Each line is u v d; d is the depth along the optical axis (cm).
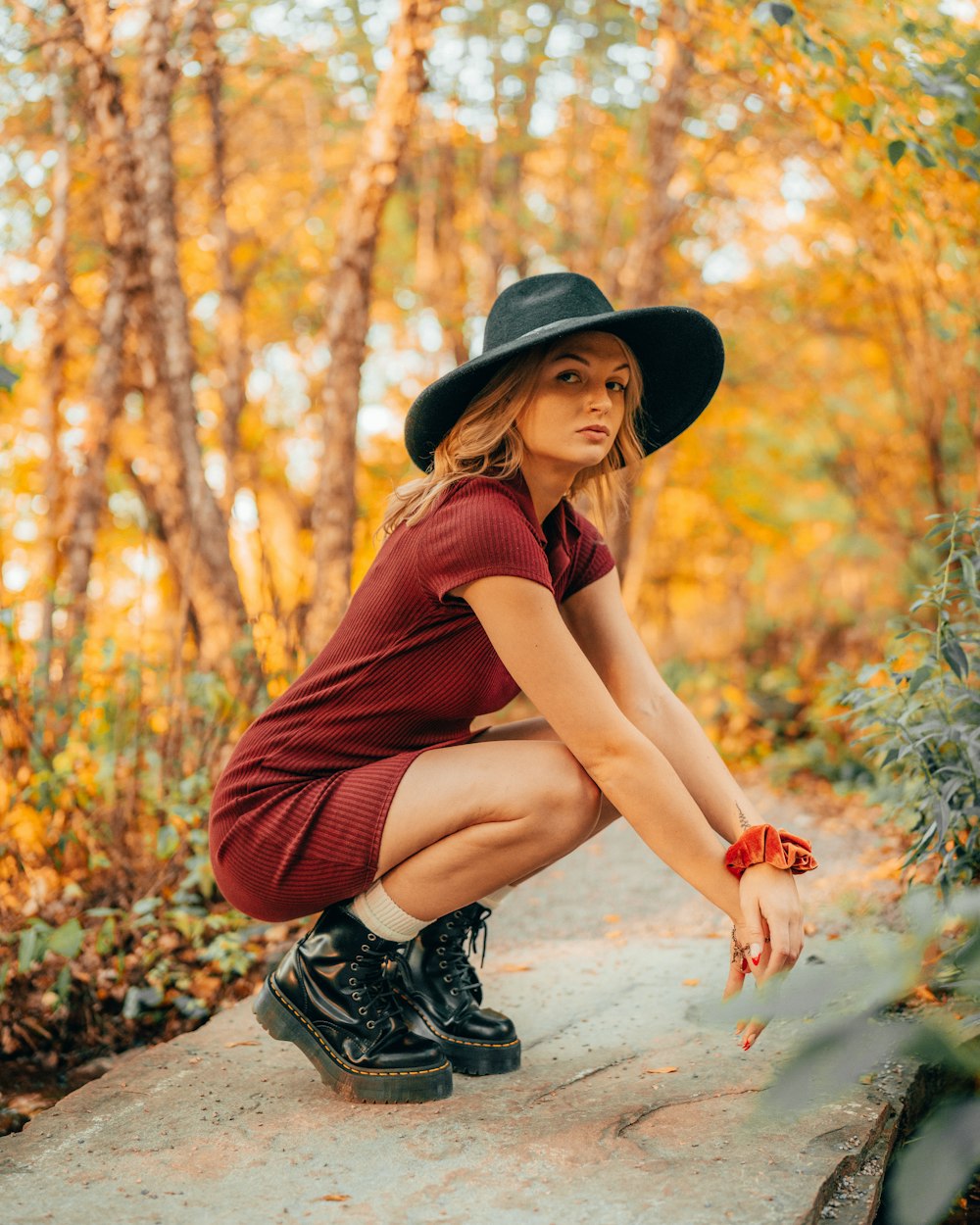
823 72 366
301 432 928
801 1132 182
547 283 202
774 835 179
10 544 468
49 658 352
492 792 188
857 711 272
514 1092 204
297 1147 184
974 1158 177
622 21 668
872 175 415
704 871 183
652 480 868
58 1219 164
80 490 509
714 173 745
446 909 198
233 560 482
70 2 471
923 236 442
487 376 194
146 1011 288
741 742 618
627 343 209
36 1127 197
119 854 330
